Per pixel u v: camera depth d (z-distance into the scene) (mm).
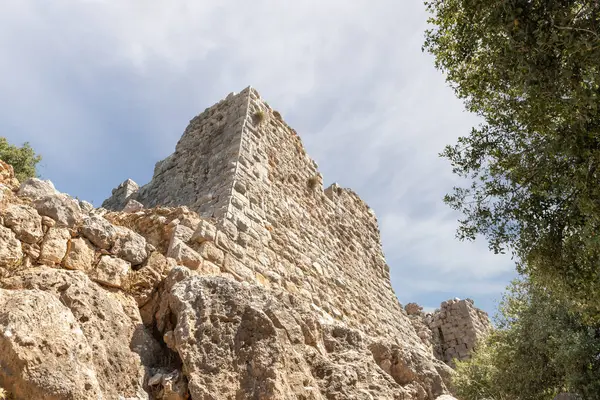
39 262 6773
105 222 7938
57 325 5570
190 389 6238
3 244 6434
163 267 8234
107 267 7398
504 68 7703
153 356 6855
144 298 7582
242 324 7277
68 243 7262
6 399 4852
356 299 15117
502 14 7309
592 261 8039
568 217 8016
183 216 10289
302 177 15781
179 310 7125
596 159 7191
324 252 14773
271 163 14258
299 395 7000
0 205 6875
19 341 5141
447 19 9461
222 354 6801
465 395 15305
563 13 6852
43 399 4934
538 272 8758
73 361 5371
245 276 10398
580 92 6703
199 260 9305
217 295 7527
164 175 15320
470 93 9555
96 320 6367
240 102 14984
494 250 8836
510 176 8750
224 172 12781
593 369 13125
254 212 12250
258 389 6598
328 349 9195
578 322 13664
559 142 7344
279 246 12508
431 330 26656
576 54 6832
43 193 7699
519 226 8664
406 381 10703
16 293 5789
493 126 9188
